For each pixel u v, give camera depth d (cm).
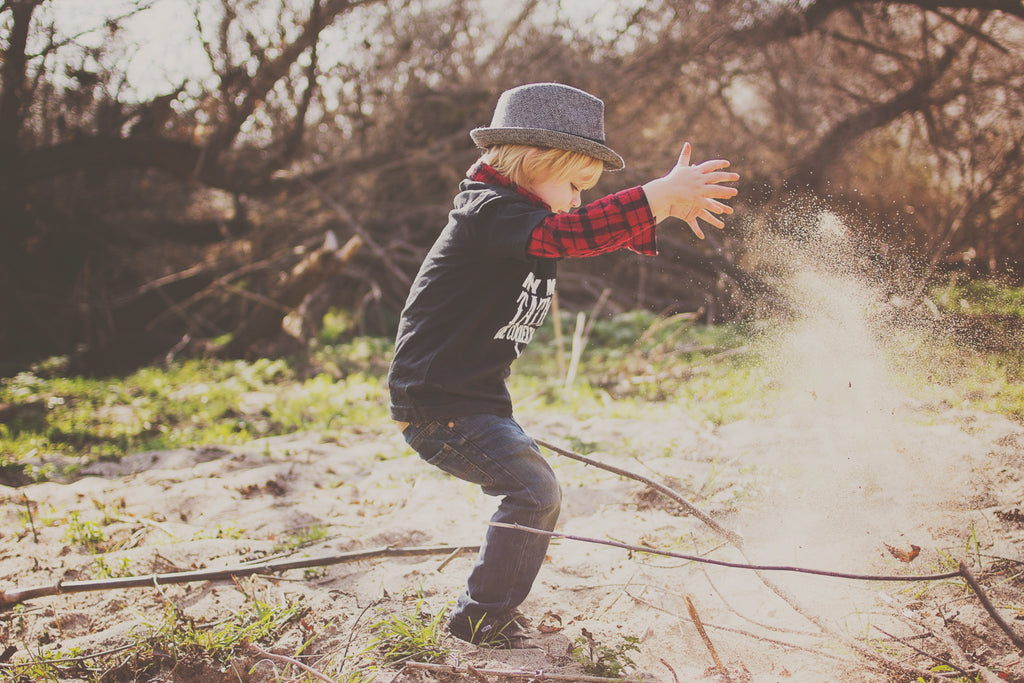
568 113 232
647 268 1092
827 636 233
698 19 1145
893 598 252
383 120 1213
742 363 579
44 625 274
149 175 1217
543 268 236
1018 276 390
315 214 1175
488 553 238
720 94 1196
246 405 709
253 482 422
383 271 1179
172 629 255
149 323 1104
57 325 1103
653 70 1151
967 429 335
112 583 279
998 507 294
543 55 1174
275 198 1162
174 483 439
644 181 1138
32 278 1144
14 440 586
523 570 238
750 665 227
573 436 458
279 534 351
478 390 236
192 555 323
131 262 1196
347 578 297
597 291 1152
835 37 1170
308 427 592
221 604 279
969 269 491
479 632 242
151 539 350
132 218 1227
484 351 233
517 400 632
